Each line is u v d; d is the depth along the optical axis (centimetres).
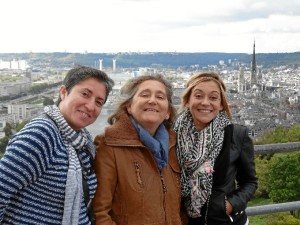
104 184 103
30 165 85
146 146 107
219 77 123
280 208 159
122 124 108
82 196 95
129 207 104
